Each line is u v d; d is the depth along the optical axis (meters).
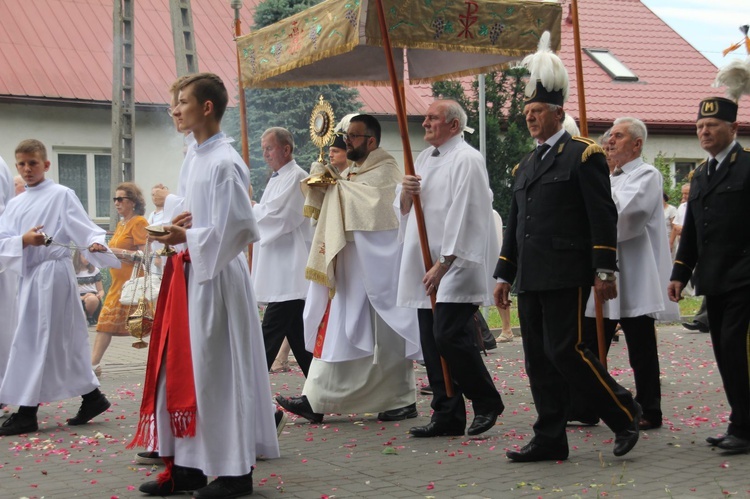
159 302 7.89
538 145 9.01
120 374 15.76
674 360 16.84
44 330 10.85
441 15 10.38
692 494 7.50
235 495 7.75
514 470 8.52
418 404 12.55
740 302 8.92
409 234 10.38
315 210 11.55
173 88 8.12
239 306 7.79
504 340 19.58
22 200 11.34
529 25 10.84
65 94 30.75
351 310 11.18
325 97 29.58
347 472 8.61
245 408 7.71
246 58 12.60
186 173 8.05
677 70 41.94
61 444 10.09
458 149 10.12
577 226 8.54
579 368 8.49
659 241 10.97
